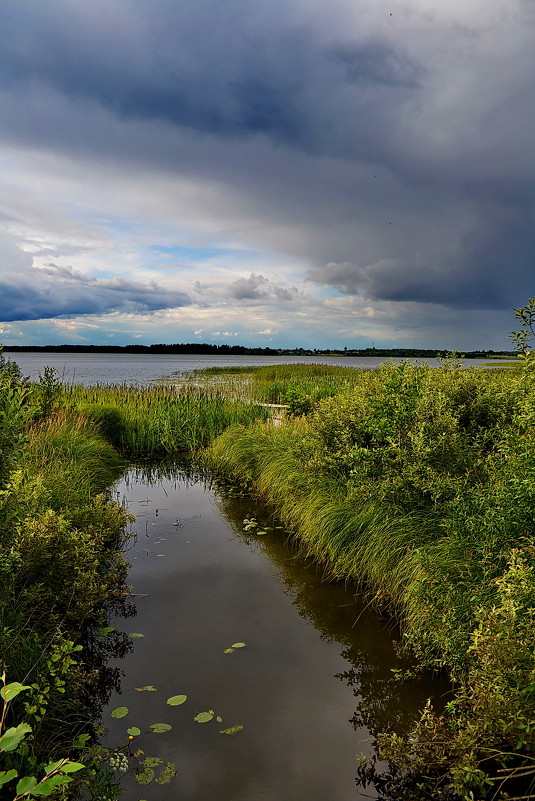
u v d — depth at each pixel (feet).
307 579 18.98
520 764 9.66
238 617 16.16
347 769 10.09
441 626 12.45
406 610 15.40
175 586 18.37
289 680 12.92
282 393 64.34
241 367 163.22
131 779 9.75
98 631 15.30
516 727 8.53
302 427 31.63
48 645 11.59
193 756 10.39
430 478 16.63
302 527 22.36
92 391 60.59
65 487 22.70
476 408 22.08
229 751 10.54
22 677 10.64
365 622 15.87
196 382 101.45
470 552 13.48
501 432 16.26
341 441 22.74
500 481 13.75
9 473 11.48
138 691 12.50
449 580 13.16
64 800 8.16
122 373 164.45
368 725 11.31
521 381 13.39
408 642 13.79
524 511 12.24
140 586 18.37
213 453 38.22
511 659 8.80
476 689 9.32
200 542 22.80
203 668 13.44
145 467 37.91
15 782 8.24
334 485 22.06
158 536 23.54
